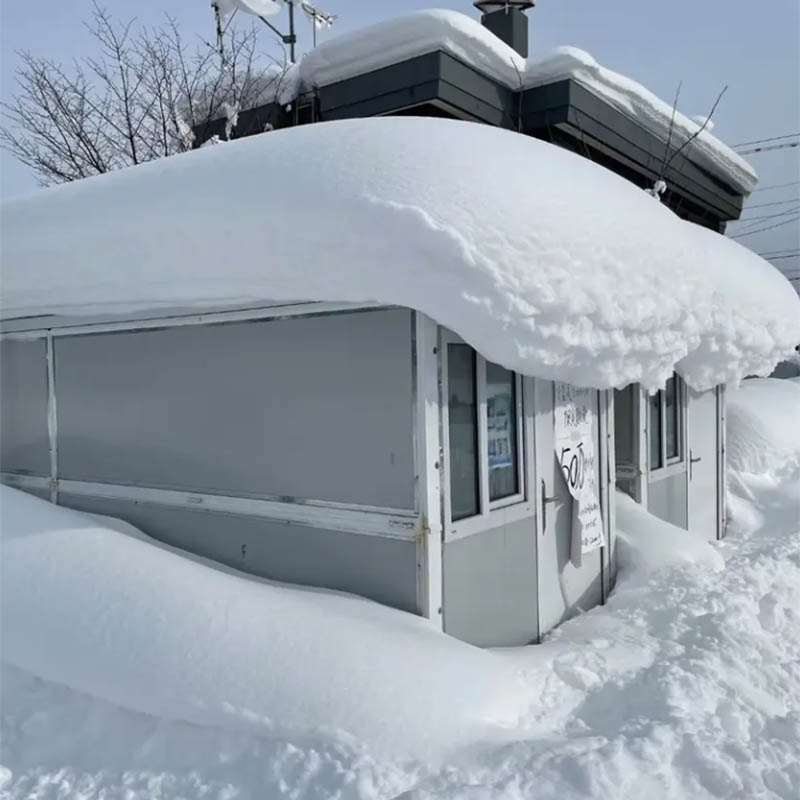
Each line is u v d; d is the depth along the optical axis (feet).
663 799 8.13
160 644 10.16
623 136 25.67
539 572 13.65
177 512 13.64
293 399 12.08
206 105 36.19
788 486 27.50
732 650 12.14
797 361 59.36
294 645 9.78
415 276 9.66
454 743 8.87
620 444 18.81
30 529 12.98
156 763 9.09
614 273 11.41
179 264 11.67
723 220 37.04
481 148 11.53
